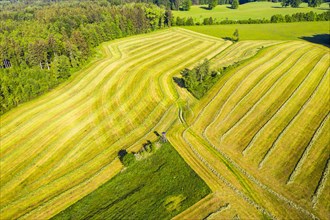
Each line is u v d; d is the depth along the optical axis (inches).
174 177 1546.5
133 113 2202.3
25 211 1441.9
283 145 1736.0
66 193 1528.1
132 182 1561.3
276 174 1531.7
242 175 1530.5
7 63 2775.6
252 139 1800.0
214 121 2014.0
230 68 2728.8
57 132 2028.8
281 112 2066.9
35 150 1867.6
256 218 1290.6
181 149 1744.6
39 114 2253.9
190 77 2437.3
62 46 3034.0
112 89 2598.4
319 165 1568.7
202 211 1339.8
